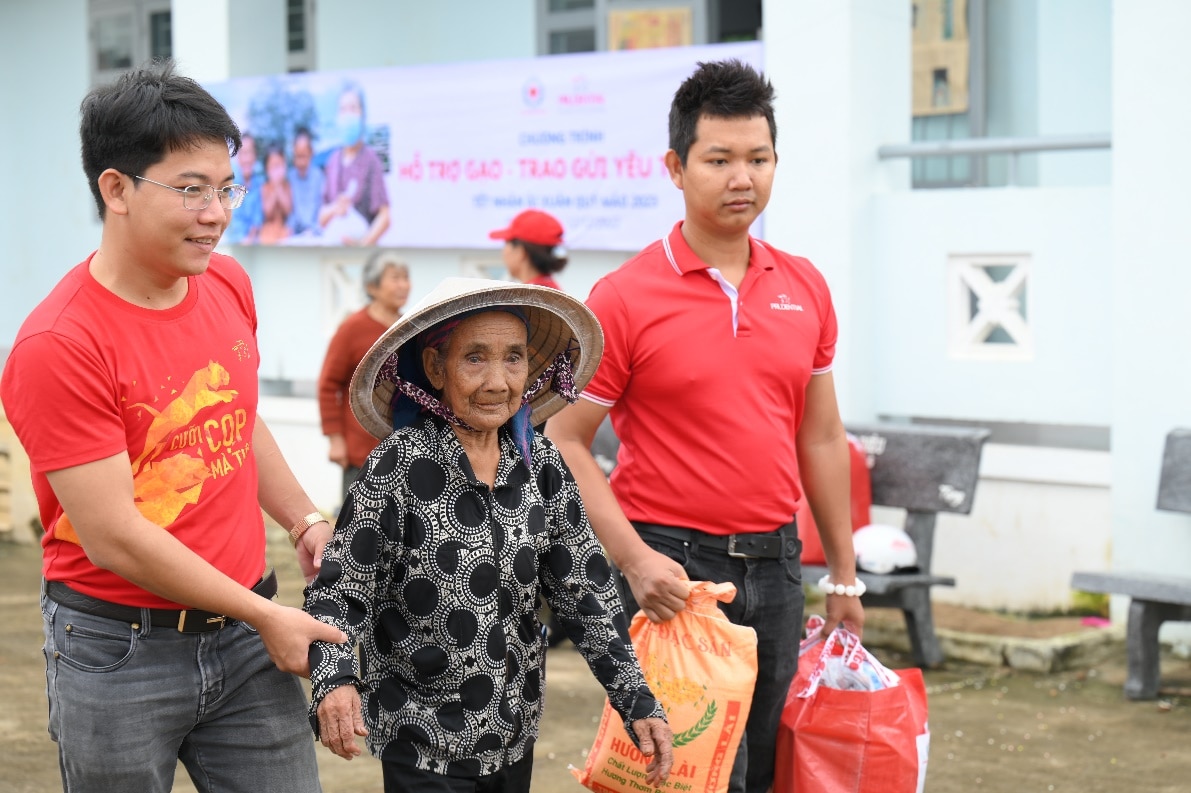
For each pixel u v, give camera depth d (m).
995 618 6.49
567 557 2.92
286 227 9.23
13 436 9.24
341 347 7.04
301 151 9.07
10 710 5.59
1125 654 6.08
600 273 8.06
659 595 3.26
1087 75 8.18
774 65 6.98
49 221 12.30
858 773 3.45
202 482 2.74
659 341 3.37
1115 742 5.06
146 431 2.65
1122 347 6.15
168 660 2.74
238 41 9.50
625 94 7.63
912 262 6.87
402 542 2.74
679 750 3.24
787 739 3.54
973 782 4.68
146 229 2.56
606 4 9.58
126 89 2.55
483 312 2.76
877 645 6.39
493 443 2.86
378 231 8.78
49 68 12.20
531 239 6.53
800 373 3.48
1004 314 6.67
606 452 6.67
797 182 6.96
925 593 6.02
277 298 9.56
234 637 2.82
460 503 2.77
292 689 2.92
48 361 2.52
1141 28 6.00
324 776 4.86
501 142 8.16
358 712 2.58
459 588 2.74
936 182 8.85
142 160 2.53
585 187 7.84
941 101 8.79
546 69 7.91
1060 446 7.17
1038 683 5.79
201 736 2.88
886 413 7.03
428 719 2.77
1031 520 6.51
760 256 3.50
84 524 2.56
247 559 2.85
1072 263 6.43
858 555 6.01
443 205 8.47
